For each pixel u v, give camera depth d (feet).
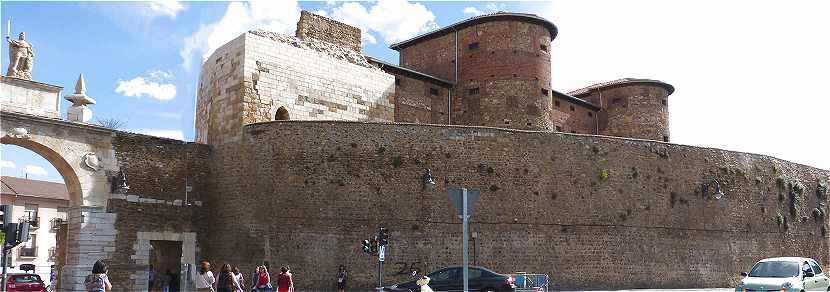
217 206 119.96
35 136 104.32
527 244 121.49
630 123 190.60
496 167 122.62
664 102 195.11
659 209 135.44
